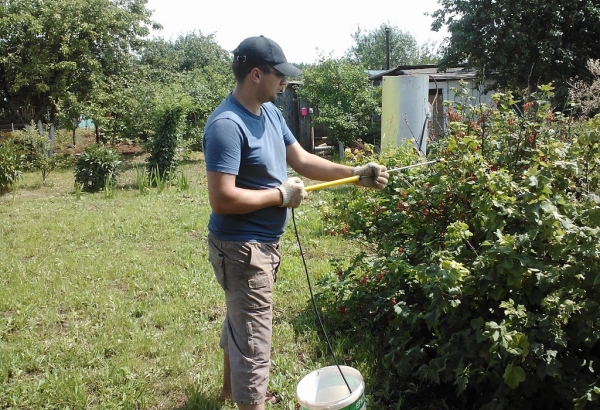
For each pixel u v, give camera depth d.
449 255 2.83
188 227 7.55
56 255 6.24
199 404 3.05
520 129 3.23
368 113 15.28
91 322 4.25
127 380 3.33
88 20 18.47
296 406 3.05
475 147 3.14
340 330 3.88
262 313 2.59
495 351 2.50
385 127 6.57
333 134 15.17
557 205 2.71
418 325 3.14
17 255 6.30
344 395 2.68
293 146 3.01
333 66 15.18
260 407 2.59
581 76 11.85
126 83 19.78
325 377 2.73
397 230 3.54
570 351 2.59
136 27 19.66
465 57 12.73
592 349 2.66
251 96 2.55
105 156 12.02
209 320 4.32
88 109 18.06
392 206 3.65
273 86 2.54
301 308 4.33
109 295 4.79
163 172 12.49
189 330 4.02
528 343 2.35
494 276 2.64
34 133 13.48
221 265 2.57
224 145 2.41
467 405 2.94
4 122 19.58
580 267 2.48
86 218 8.36
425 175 3.61
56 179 13.91
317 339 3.74
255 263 2.54
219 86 18.75
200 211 8.62
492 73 12.58
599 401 2.42
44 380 3.33
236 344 2.59
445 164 3.24
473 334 2.73
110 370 3.44
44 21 17.41
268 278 2.60
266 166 2.57
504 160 3.18
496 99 3.49
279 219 2.66
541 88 3.36
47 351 3.77
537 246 2.69
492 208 2.78
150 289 5.02
